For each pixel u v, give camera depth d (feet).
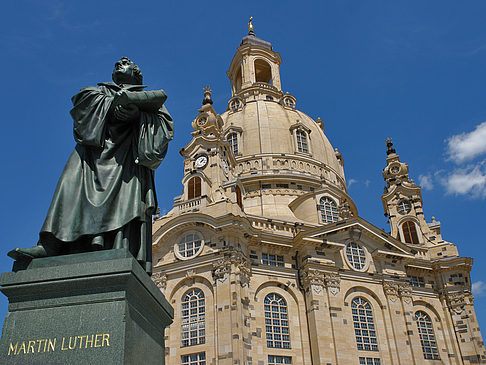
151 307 29.99
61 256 28.94
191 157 211.61
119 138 34.12
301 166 255.09
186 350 157.58
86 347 25.29
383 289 191.31
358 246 196.34
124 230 31.89
